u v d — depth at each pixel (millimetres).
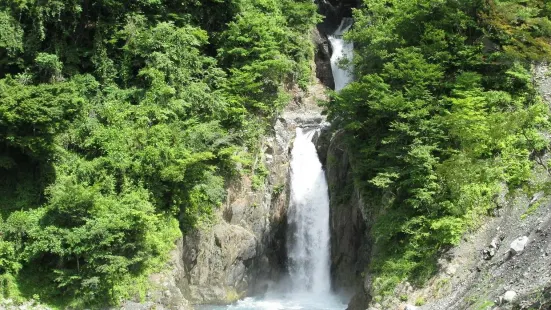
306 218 38469
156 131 32375
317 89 46844
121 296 27719
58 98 28281
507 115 29891
